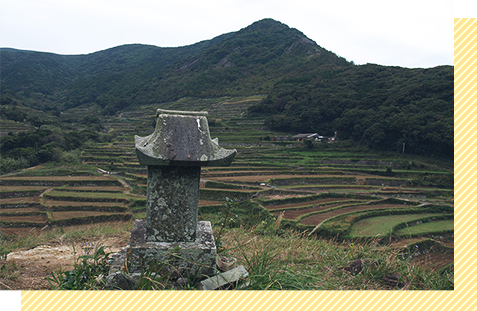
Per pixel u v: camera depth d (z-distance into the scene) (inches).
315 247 223.0
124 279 133.6
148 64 7559.1
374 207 1137.4
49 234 336.5
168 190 146.4
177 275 140.0
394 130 2078.0
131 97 4763.8
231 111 3484.3
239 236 230.8
